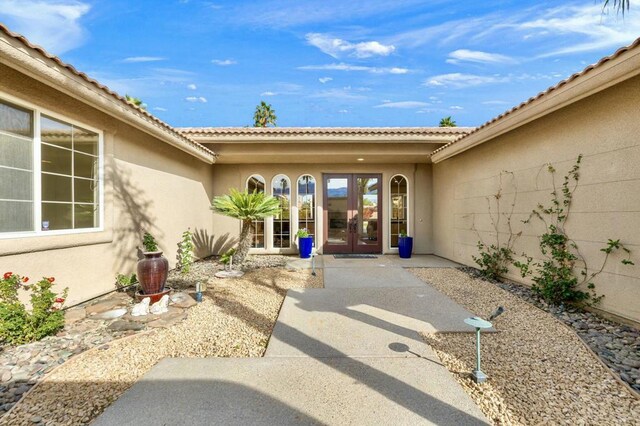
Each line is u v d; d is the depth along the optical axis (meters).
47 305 3.14
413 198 9.34
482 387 2.39
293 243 9.23
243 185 9.27
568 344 3.11
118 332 3.32
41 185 3.72
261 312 4.11
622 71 3.21
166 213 6.48
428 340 3.23
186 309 4.11
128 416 2.01
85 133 4.43
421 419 2.00
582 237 4.14
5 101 3.33
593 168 3.97
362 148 7.88
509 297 4.73
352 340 3.18
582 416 2.07
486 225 6.41
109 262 4.75
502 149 5.86
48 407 2.13
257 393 2.26
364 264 7.58
